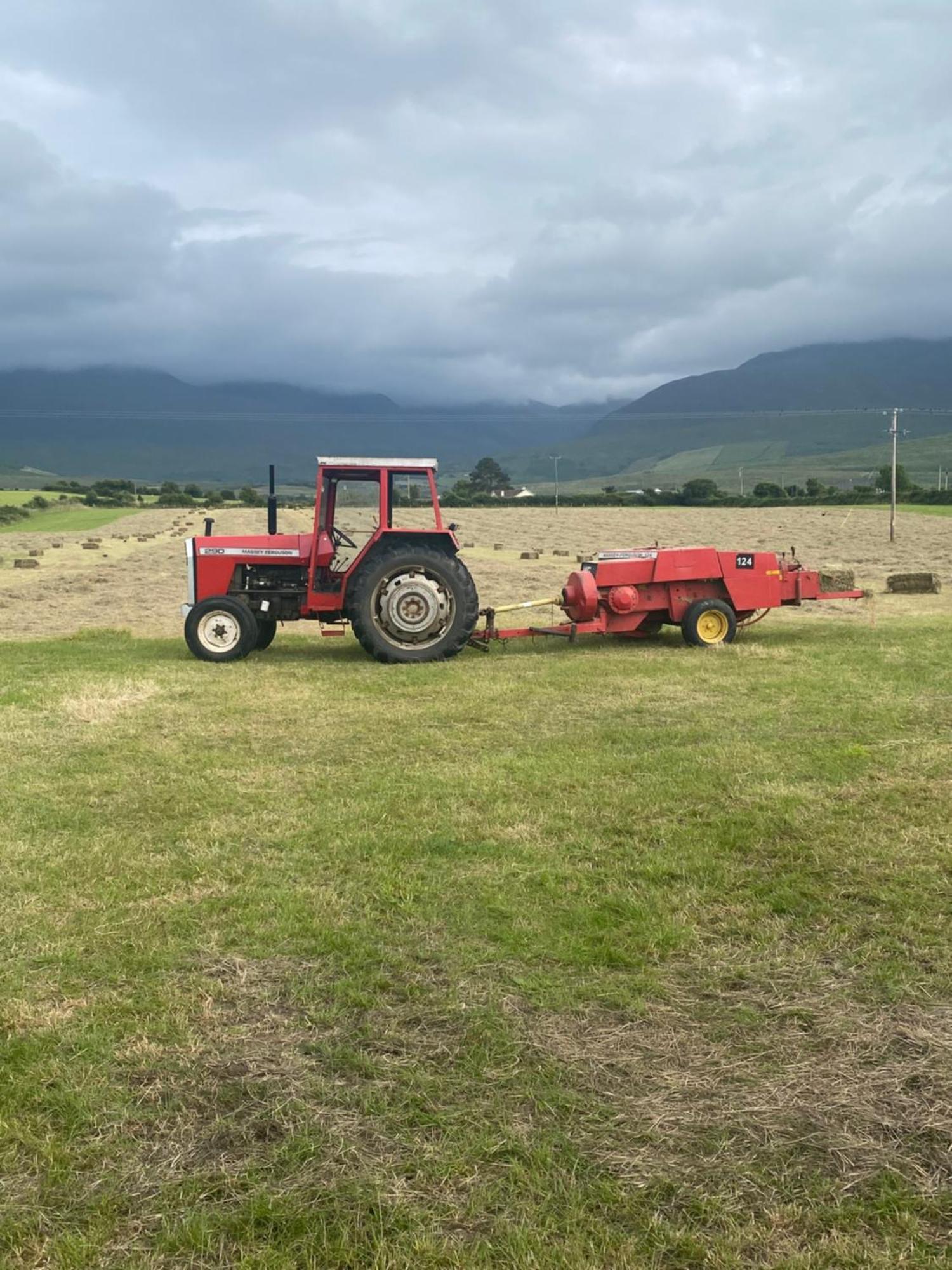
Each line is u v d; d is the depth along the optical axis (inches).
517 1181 98.4
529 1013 128.6
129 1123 108.0
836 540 1395.2
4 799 220.7
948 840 184.9
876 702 309.6
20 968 141.6
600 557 482.0
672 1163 100.8
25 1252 90.7
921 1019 126.5
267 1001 132.7
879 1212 93.9
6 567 1155.3
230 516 2315.5
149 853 187.9
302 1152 102.7
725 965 141.6
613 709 313.0
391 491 446.9
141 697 338.3
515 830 196.4
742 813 202.7
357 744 272.7
